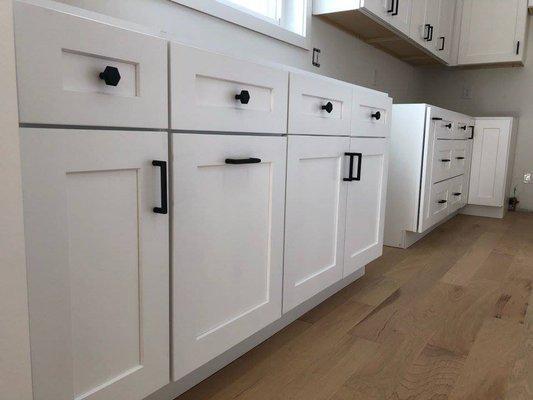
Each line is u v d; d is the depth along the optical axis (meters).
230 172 1.18
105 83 0.84
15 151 0.71
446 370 1.36
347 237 1.86
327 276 1.74
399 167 2.74
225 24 1.87
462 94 4.36
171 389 1.19
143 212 0.94
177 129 1.00
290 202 1.45
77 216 0.82
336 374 1.33
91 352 0.88
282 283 1.46
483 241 3.01
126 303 0.94
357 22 2.62
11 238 0.73
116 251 0.90
